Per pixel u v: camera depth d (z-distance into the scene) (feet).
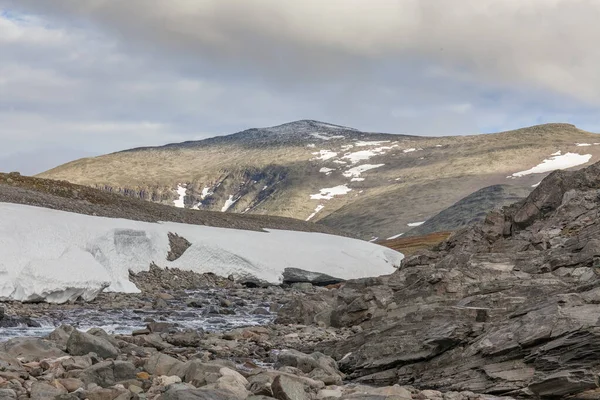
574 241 77.20
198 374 47.47
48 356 52.54
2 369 45.91
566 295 53.42
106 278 121.39
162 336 75.56
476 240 106.83
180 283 159.02
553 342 48.06
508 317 55.47
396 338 59.11
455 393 47.88
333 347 67.46
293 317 99.91
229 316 110.52
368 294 87.97
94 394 40.04
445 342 55.72
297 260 189.78
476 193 634.43
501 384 48.57
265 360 66.64
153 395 41.73
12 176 227.40
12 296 109.50
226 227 236.63
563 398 45.34
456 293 70.13
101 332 62.95
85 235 140.15
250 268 177.88
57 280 112.47
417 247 301.22
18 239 123.75
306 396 42.73
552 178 106.63
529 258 77.97
